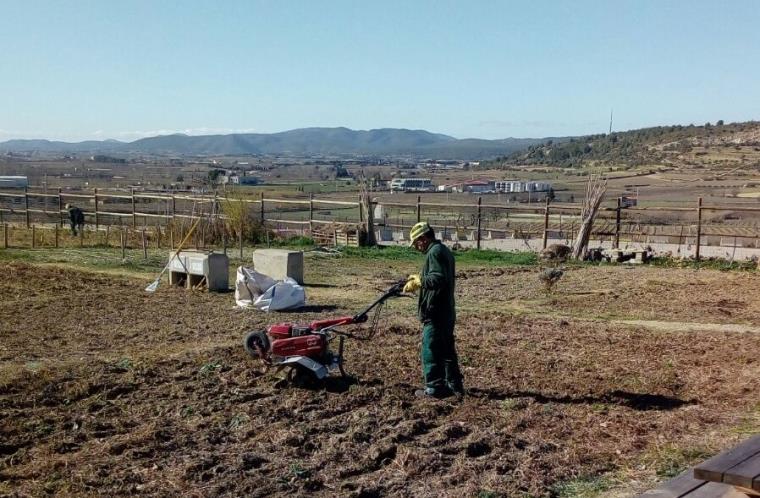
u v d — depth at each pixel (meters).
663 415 7.92
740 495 4.87
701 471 4.68
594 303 15.89
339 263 22.36
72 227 28.34
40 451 6.48
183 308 13.88
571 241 29.88
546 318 13.72
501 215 53.19
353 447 6.66
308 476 6.03
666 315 14.52
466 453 6.61
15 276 16.77
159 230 26.14
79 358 9.78
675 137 142.50
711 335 12.36
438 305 8.16
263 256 17.64
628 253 24.34
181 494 5.63
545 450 6.76
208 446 6.64
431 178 143.25
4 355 9.84
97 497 5.53
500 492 5.79
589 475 6.23
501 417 7.64
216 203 28.25
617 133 161.50
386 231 34.88
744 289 18.11
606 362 10.28
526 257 24.66
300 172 186.75
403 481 5.99
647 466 6.43
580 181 107.12
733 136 135.38
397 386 8.60
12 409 7.55
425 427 7.29
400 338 11.31
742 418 7.84
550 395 8.56
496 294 16.98
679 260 23.91
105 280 16.97
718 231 38.78
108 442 6.66
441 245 8.21
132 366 9.11
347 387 8.55
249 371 8.90
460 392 8.33
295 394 8.18
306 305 14.61
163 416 7.42
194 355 9.73
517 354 10.62
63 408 7.63
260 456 6.40
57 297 14.59
